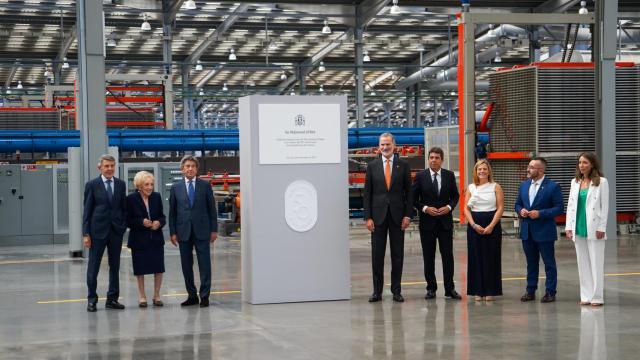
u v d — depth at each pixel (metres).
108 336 7.99
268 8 31.55
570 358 6.69
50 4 30.75
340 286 10.12
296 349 7.22
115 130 25.53
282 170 9.94
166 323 8.66
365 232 22.97
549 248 9.78
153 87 27.66
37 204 20.70
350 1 31.95
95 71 16.19
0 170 20.42
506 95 19.23
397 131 27.25
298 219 9.98
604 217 9.34
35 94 41.75
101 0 16.19
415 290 11.02
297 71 44.38
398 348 7.19
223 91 45.69
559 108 18.84
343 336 7.78
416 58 43.19
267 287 9.93
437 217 10.06
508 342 7.38
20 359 7.01
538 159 9.84
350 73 45.91
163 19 31.89
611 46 18.30
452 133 21.64
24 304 10.29
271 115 9.88
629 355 6.79
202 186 9.92
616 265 13.67
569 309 9.23
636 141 19.61
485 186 9.88
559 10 30.12
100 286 11.95
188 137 25.75
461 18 18.83
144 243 9.79
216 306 9.83
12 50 39.00
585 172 9.43
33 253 17.91
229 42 38.41
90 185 9.66
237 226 22.02
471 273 9.88
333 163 10.05
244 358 6.89
